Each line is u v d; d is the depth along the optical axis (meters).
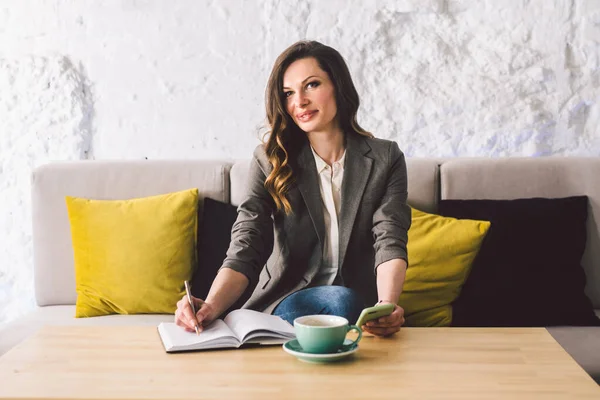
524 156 2.73
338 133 1.96
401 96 2.82
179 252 2.44
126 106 2.92
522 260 2.29
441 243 2.31
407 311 2.29
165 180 2.59
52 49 2.92
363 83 2.84
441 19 2.80
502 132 2.78
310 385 1.19
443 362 1.32
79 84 2.90
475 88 2.78
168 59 2.90
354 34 2.83
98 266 2.41
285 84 1.87
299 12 2.84
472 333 1.55
